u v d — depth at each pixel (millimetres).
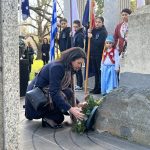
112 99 4504
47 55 18719
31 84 5371
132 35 5898
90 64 9266
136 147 4074
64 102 4750
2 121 3203
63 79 4973
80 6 12141
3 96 3152
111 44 8453
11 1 3107
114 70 8453
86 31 9469
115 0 10297
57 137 4570
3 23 3068
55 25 10156
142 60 5734
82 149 4070
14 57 3182
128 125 4285
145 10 5723
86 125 4699
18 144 3318
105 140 4367
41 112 5094
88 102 4844
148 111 4051
